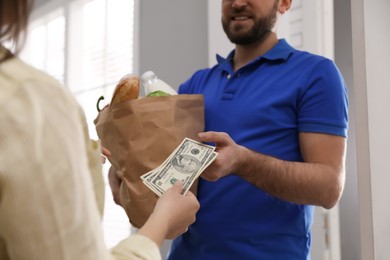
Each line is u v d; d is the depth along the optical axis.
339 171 1.09
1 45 0.47
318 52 1.66
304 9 1.70
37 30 3.74
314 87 1.12
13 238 0.41
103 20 2.97
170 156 1.00
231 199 1.13
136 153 1.05
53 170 0.41
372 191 1.40
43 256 0.41
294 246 1.13
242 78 1.23
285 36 1.74
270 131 1.14
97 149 0.61
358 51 1.44
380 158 1.42
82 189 0.44
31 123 0.41
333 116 1.11
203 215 1.16
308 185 1.05
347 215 1.68
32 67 0.47
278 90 1.16
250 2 1.23
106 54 2.92
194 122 1.11
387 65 1.46
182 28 2.04
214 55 1.80
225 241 1.12
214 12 1.80
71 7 3.16
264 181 1.06
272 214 1.12
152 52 2.21
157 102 1.06
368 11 1.44
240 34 1.25
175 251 1.23
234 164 1.01
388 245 1.42
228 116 1.19
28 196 0.40
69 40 3.14
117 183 1.18
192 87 1.38
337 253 1.62
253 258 1.10
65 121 0.44
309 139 1.11
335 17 1.71
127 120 1.06
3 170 0.39
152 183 0.93
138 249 0.57
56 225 0.41
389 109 1.46
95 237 0.45
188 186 0.90
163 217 0.66
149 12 2.25
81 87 3.17
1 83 0.42
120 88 1.07
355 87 1.44
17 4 0.46
